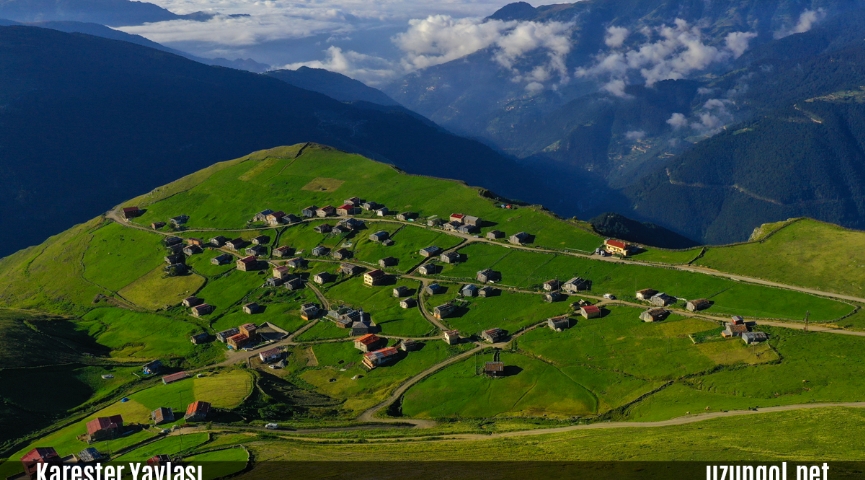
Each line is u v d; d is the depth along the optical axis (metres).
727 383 171.38
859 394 155.50
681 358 187.38
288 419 178.50
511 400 182.75
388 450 142.38
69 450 158.75
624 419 164.25
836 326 189.88
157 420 173.38
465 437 155.62
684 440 131.62
